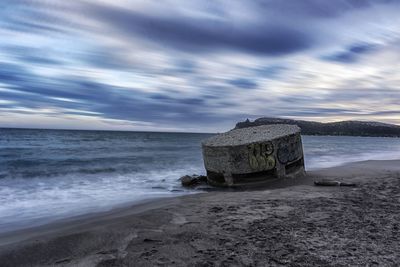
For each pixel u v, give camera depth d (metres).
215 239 4.36
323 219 5.22
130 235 4.60
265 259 3.64
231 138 10.05
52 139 43.19
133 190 9.05
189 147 33.69
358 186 8.49
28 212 6.43
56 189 8.88
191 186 9.64
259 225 4.96
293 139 9.62
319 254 3.74
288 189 8.23
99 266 3.57
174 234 4.61
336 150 29.12
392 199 6.79
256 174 9.31
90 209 6.72
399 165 14.37
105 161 16.00
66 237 4.55
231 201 6.94
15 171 11.28
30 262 3.81
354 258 3.61
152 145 35.75
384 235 4.38
